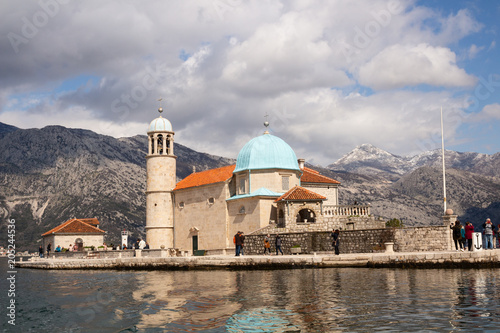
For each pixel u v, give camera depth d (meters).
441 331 16.45
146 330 18.58
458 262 36.50
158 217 89.56
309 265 42.38
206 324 18.98
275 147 79.44
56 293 31.62
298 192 71.75
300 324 18.23
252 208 75.31
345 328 17.34
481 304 20.59
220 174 84.50
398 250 47.34
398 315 18.98
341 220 68.12
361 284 28.44
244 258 45.62
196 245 84.81
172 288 31.27
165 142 91.38
